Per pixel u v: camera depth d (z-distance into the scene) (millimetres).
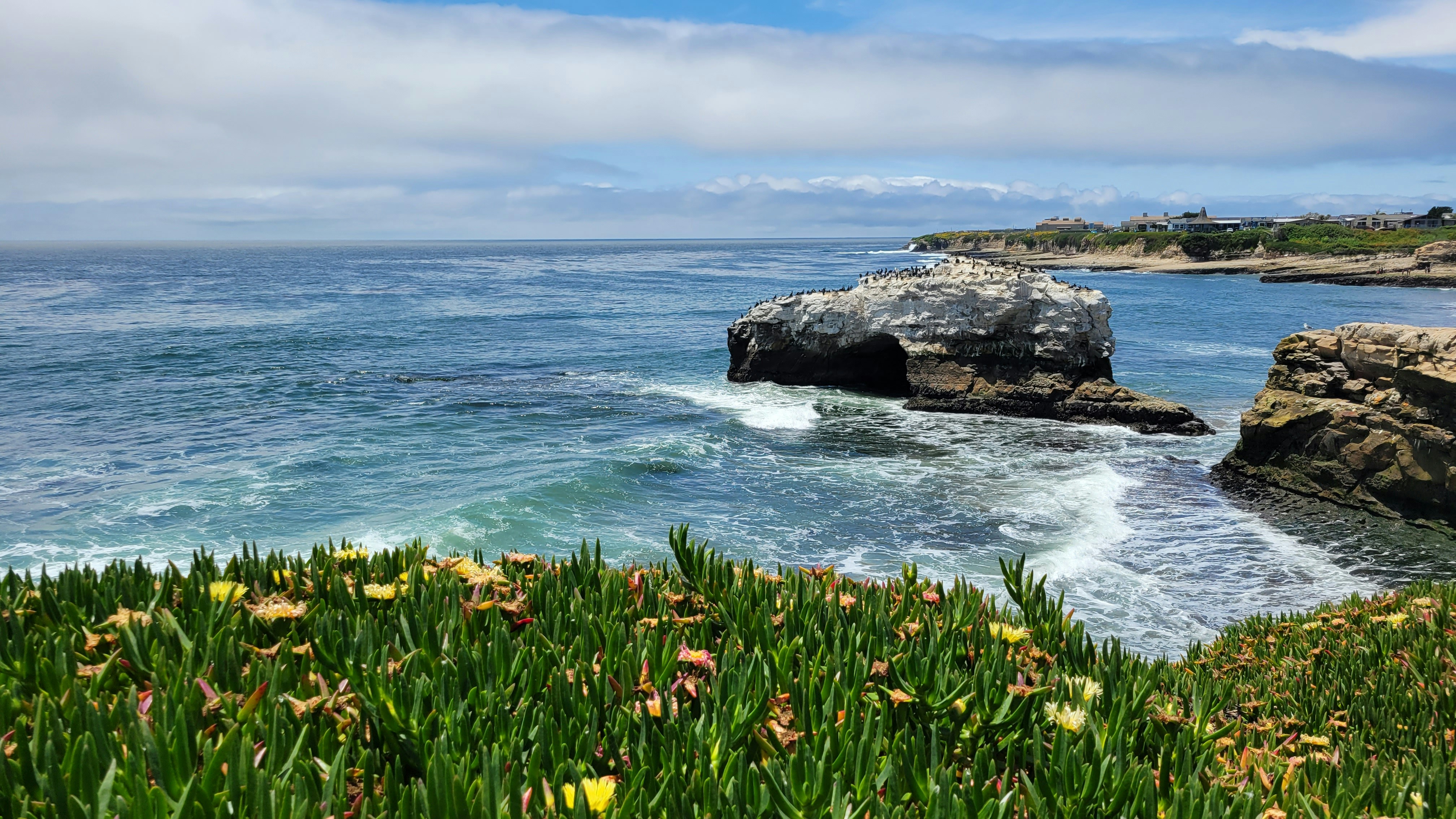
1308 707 6480
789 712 3480
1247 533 20359
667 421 32688
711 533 19938
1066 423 32906
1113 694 4070
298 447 27812
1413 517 20531
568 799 2803
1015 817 3035
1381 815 3545
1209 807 3045
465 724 3271
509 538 19516
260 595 4629
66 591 4371
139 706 3238
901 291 36469
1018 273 34969
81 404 34750
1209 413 34906
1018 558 18516
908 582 5312
